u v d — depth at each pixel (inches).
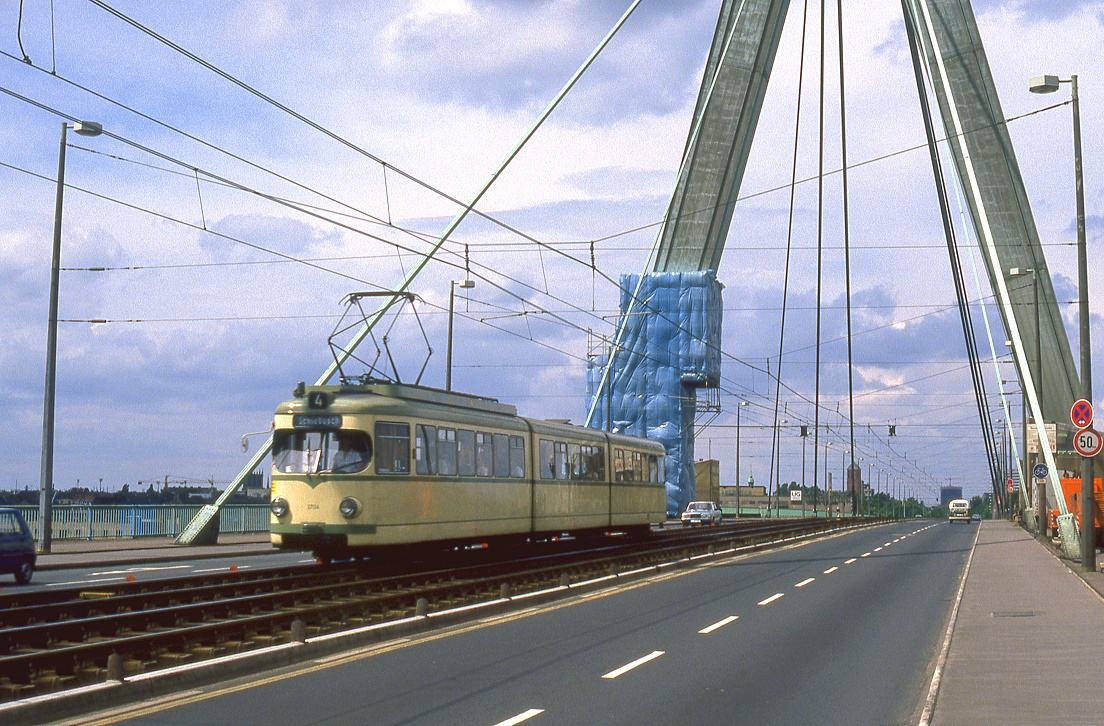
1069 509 1659.7
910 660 551.8
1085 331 1126.4
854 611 781.9
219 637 596.1
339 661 529.7
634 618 725.3
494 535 1176.8
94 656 519.5
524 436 1267.2
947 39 3469.5
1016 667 510.0
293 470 991.6
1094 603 819.4
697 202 3590.1
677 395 3521.2
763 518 4471.0
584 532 1584.6
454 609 714.2
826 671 515.5
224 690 447.8
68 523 1529.3
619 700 435.8
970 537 2297.0
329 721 387.2
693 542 1743.4
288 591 777.6
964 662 527.2
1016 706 412.5
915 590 959.6
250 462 1600.6
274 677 481.4
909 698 447.2
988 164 3459.6
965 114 3462.1
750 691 460.4
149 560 1278.3
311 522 976.3
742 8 3565.5
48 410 1347.2
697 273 3531.0
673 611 772.0
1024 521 2886.3
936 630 674.8
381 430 993.5
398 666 514.9
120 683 418.0
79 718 387.9
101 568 1185.4
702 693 454.3
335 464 981.8
